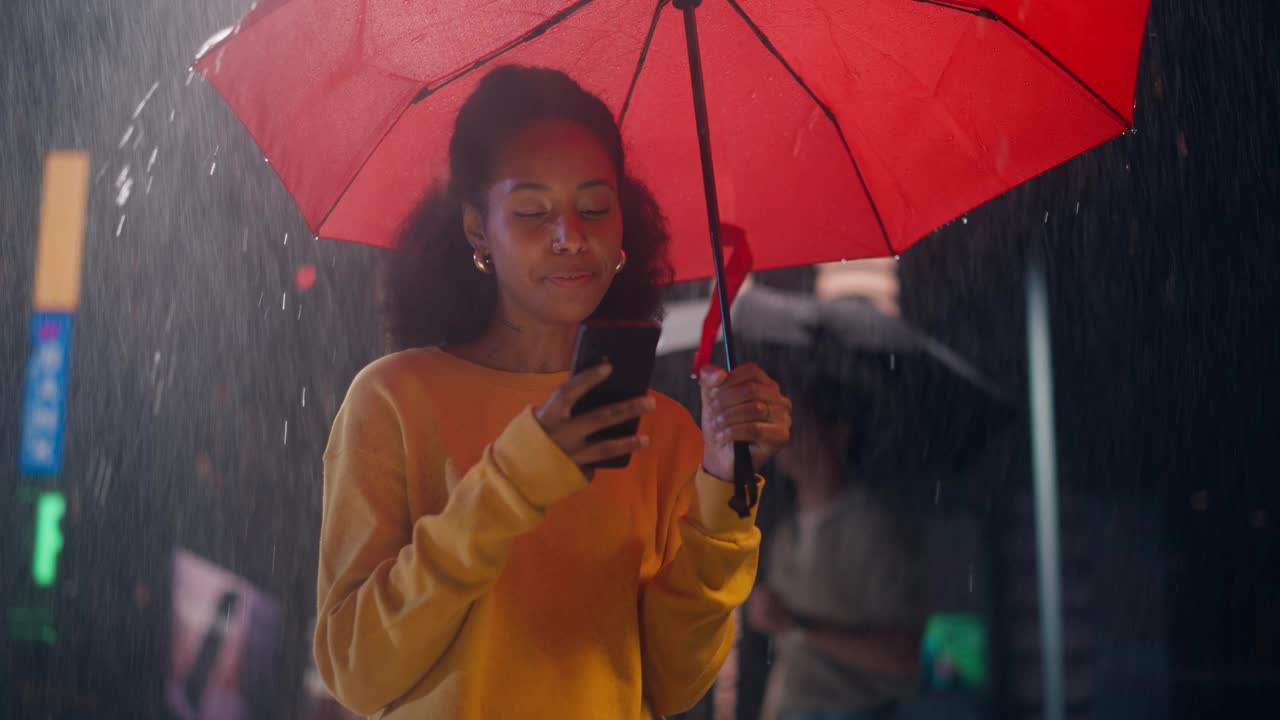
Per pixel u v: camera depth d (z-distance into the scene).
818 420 3.32
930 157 1.99
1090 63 1.82
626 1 1.90
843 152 2.03
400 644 1.48
